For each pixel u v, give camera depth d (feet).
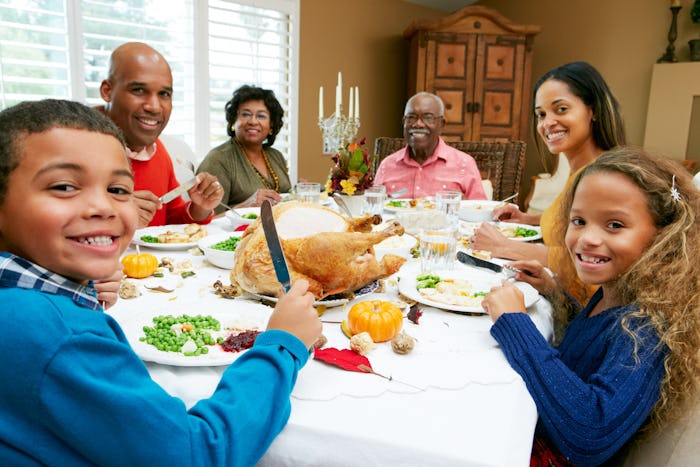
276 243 3.29
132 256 4.58
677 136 17.49
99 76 12.14
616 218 3.18
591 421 2.75
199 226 6.15
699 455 3.03
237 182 10.46
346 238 3.63
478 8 16.33
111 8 12.08
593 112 6.25
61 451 1.94
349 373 2.85
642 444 3.30
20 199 1.94
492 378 2.82
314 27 16.20
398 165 12.34
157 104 6.92
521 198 20.49
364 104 18.30
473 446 2.32
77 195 2.00
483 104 17.03
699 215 3.15
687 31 17.49
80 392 1.87
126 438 1.94
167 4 12.94
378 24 18.16
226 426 2.18
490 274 4.85
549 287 4.44
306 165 16.96
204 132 14.14
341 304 3.88
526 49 16.83
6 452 1.91
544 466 3.34
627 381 2.86
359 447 2.35
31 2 11.00
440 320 3.71
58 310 1.95
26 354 1.84
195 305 3.69
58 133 1.95
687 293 3.02
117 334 2.27
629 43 18.28
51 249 1.98
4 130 1.95
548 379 2.87
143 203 5.46
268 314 3.57
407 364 2.98
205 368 2.88
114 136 2.16
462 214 8.29
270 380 2.40
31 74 11.25
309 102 16.60
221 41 14.12
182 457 2.01
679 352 2.91
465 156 12.14
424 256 5.05
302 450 2.38
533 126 7.33
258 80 15.06
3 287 2.00
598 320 3.34
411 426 2.42
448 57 16.72
